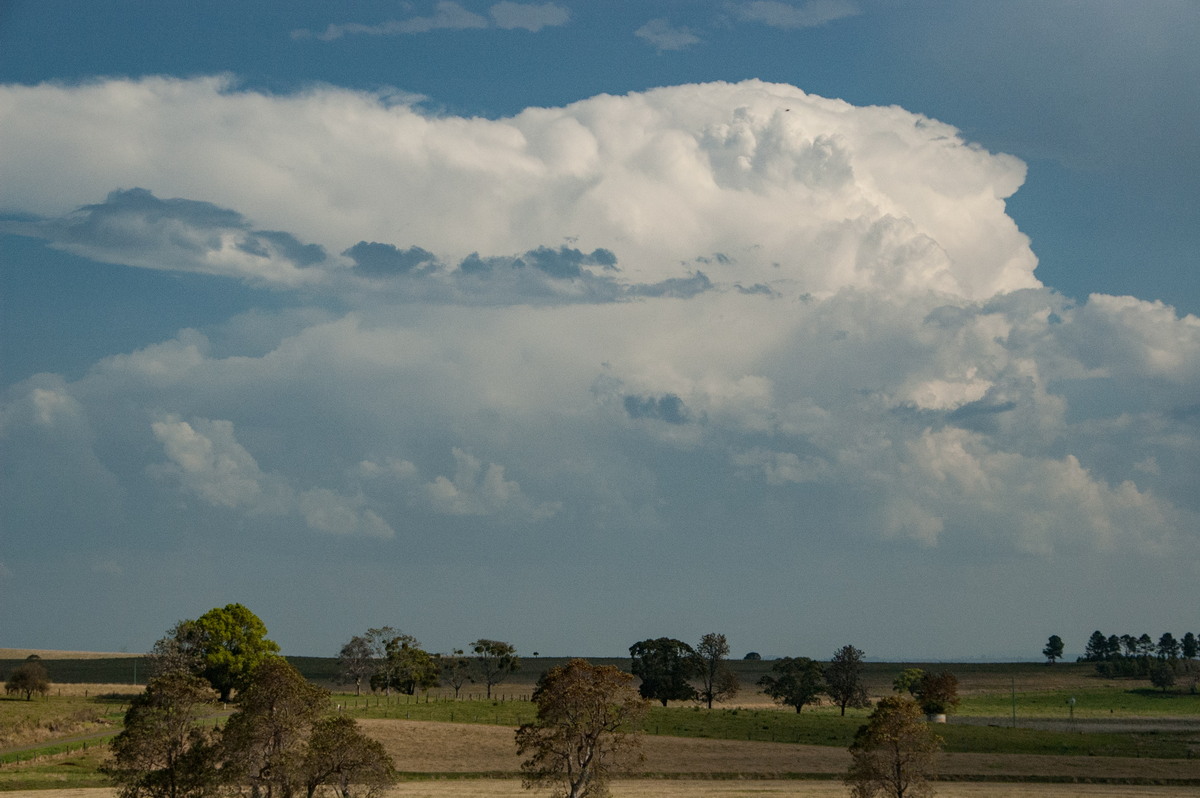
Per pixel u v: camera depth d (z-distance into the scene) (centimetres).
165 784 6106
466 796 8406
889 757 7344
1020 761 11581
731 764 11050
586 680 7325
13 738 10969
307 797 6378
